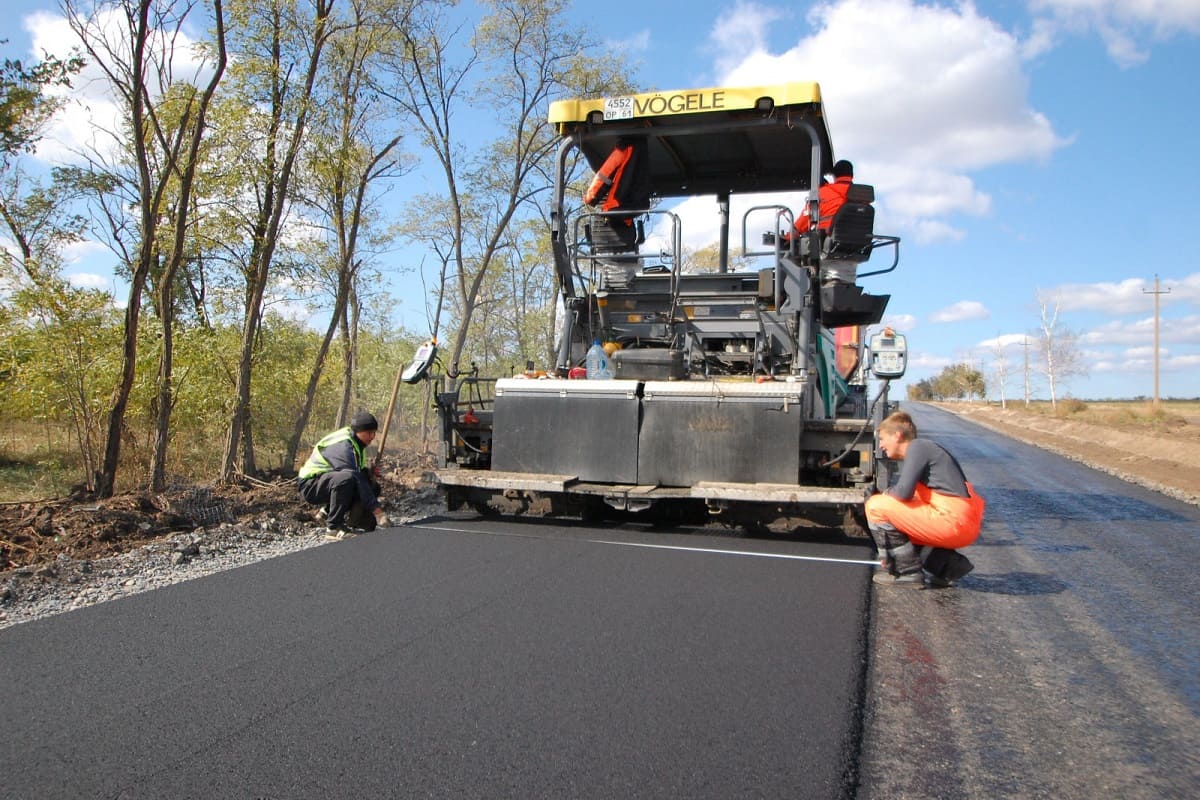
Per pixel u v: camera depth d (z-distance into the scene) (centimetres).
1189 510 1088
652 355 784
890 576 597
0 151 991
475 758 303
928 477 583
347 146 1055
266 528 744
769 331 796
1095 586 621
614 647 426
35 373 877
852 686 379
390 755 305
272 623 463
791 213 770
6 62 884
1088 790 302
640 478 745
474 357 2020
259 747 311
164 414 845
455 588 541
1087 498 1218
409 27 1252
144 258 810
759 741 321
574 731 326
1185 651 466
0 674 386
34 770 294
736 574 591
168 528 714
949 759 324
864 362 1039
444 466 816
